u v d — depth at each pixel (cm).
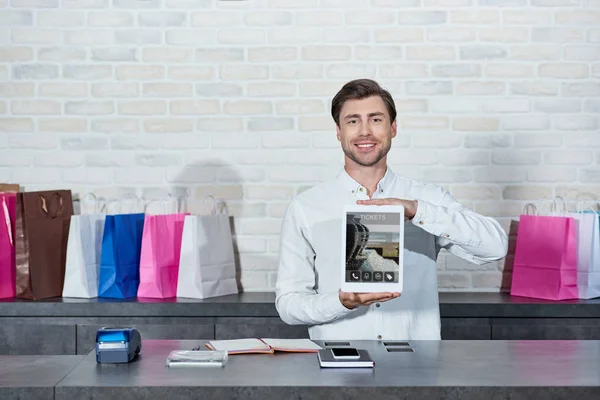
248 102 395
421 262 269
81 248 362
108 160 397
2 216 363
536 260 364
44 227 361
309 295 254
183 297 364
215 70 395
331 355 218
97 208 397
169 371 208
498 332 348
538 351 233
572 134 396
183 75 395
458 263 395
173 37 395
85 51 396
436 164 395
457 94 394
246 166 396
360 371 206
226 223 379
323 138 394
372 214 225
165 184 397
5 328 348
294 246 271
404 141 395
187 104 396
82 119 397
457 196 395
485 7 392
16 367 215
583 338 346
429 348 238
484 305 348
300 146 395
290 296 259
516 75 393
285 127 395
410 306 265
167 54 395
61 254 369
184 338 349
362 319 261
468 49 393
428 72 393
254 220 397
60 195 371
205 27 394
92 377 201
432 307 269
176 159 397
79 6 395
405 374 203
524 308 348
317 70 393
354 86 259
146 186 398
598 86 394
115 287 362
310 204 272
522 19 393
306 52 393
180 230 371
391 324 262
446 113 394
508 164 395
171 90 396
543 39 393
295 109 394
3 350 349
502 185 396
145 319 349
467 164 395
